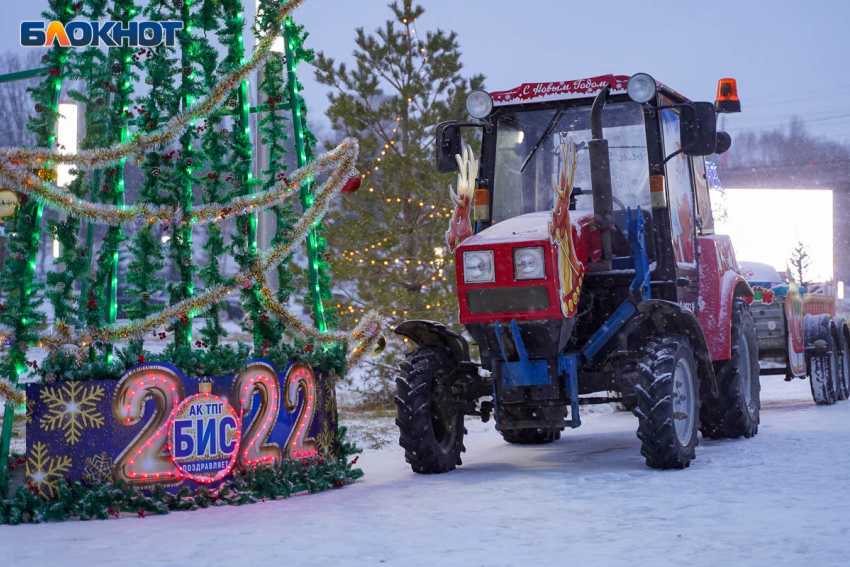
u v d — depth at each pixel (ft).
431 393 25.02
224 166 22.88
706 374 25.73
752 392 30.40
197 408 20.01
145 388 19.53
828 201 55.47
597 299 24.97
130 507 19.07
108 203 21.52
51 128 20.79
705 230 29.73
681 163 27.35
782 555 13.43
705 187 30.22
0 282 20.17
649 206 25.07
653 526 15.80
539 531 15.71
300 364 22.35
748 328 30.40
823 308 44.32
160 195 21.93
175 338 21.80
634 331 25.55
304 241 26.71
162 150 21.72
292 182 22.57
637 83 23.61
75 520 18.63
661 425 22.45
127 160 21.47
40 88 20.84
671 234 25.00
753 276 41.96
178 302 21.75
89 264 21.34
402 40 46.96
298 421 22.21
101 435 19.29
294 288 24.62
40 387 19.42
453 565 13.51
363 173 46.11
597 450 28.58
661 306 23.70
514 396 23.04
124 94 21.61
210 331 22.48
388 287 44.32
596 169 22.85
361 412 43.34
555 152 25.79
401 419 24.00
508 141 26.18
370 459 28.32
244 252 22.61
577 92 25.26
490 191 26.14
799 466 22.21
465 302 22.50
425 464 23.98
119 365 19.56
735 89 31.22
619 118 25.29
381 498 20.04
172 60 22.04
